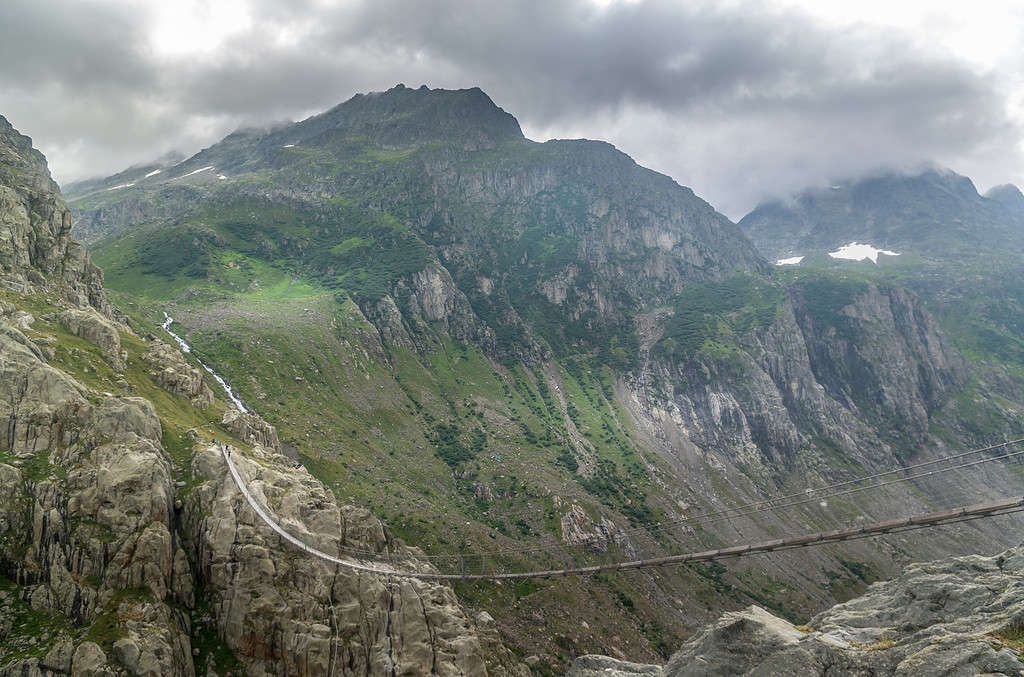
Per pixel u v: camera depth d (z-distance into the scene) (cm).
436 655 14288
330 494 17488
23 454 12181
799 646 7881
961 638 6869
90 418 13238
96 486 12181
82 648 10250
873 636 8456
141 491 12462
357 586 14050
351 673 12912
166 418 16188
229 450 15050
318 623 12850
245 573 12750
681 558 15112
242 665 12075
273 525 13488
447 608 15712
